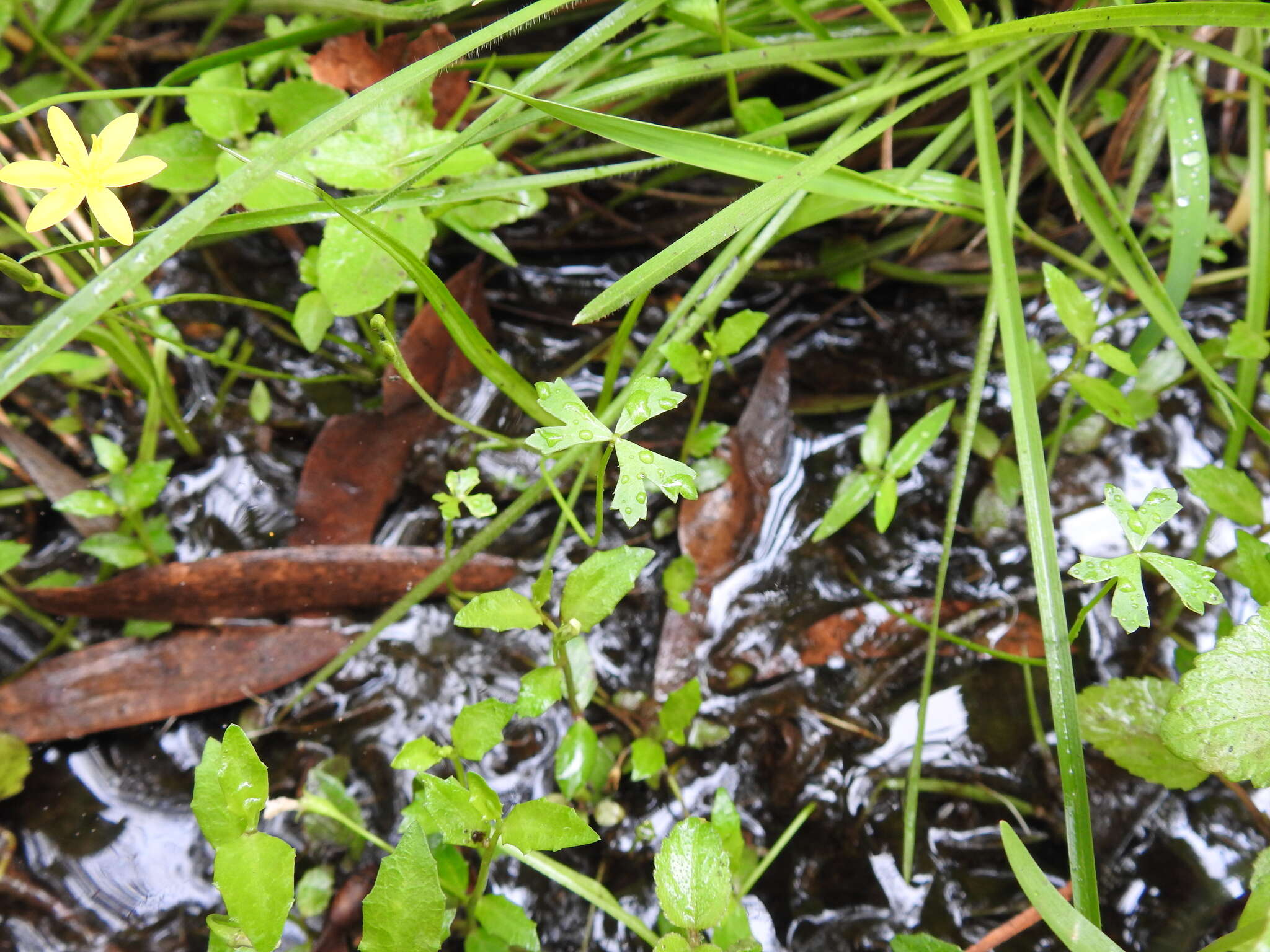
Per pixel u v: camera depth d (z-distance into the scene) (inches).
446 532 21.0
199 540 21.5
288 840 20.1
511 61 22.6
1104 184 21.8
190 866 20.1
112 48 23.4
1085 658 21.2
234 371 22.4
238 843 18.2
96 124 23.0
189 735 20.6
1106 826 20.4
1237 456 21.1
